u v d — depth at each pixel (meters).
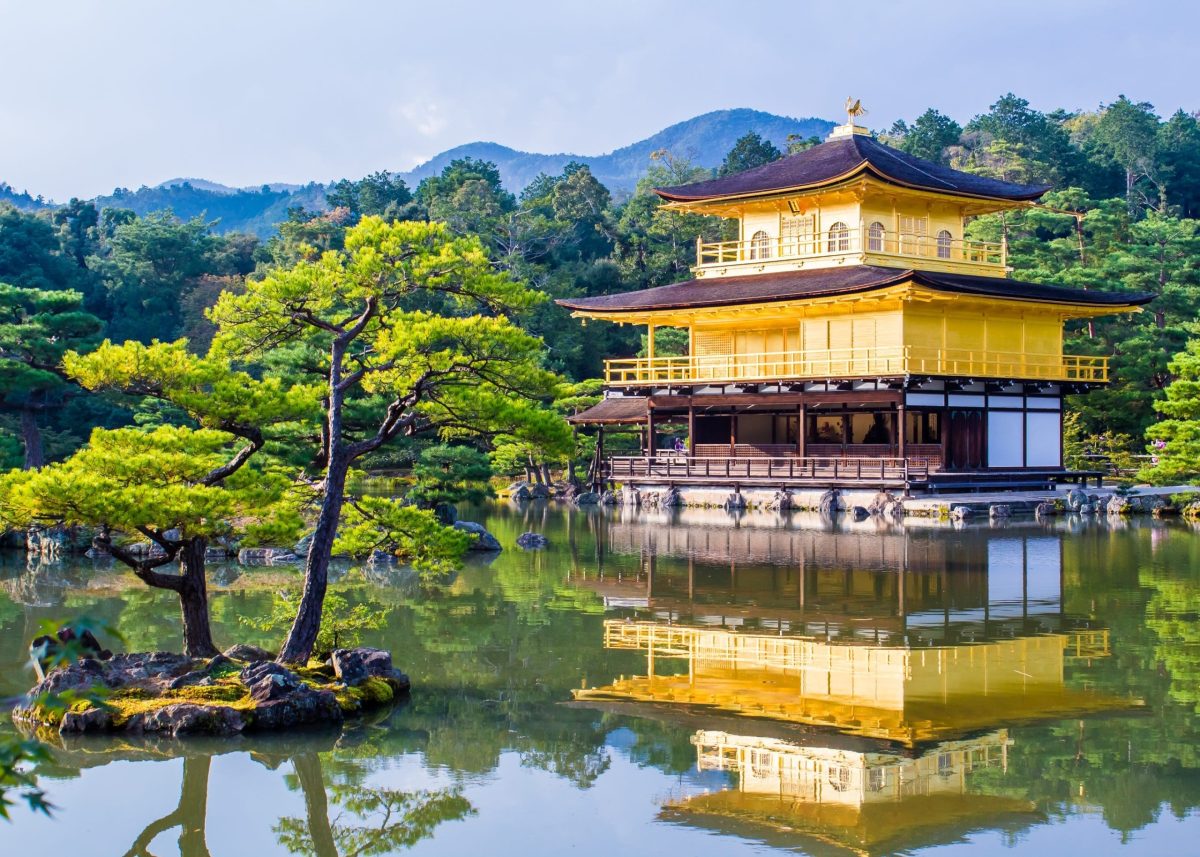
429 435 32.09
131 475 23.20
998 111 167.75
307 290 24.27
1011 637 30.47
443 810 19.47
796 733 22.78
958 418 64.88
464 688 25.94
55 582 40.41
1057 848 17.59
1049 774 20.44
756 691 25.66
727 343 72.94
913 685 25.92
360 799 19.95
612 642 30.48
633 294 73.44
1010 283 67.56
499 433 25.61
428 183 144.75
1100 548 46.22
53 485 21.12
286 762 21.55
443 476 52.72
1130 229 91.75
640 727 23.28
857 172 65.19
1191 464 53.84
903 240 69.38
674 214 120.38
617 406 75.81
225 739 22.25
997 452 66.44
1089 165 147.75
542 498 75.19
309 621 25.11
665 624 32.72
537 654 29.09
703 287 71.06
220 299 24.69
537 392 26.02
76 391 58.41
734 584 39.12
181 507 22.22
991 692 25.33
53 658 9.15
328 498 25.08
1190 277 86.25
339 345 25.33
